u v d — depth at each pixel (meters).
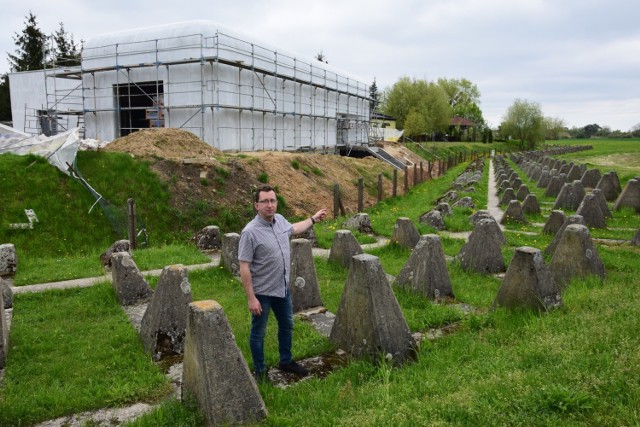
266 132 27.28
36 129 31.55
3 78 51.38
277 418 4.01
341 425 3.68
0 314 5.58
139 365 5.36
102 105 25.58
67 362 5.47
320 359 5.43
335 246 9.51
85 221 13.25
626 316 5.40
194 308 4.18
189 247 11.80
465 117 94.19
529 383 3.99
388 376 4.68
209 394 3.98
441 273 7.64
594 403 3.63
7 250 9.49
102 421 4.35
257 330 4.70
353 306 5.46
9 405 4.50
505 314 6.35
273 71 27.64
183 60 22.69
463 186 25.45
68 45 57.66
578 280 7.82
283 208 17.06
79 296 7.92
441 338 5.88
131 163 15.50
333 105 36.22
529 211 16.73
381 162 33.19
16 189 13.26
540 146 89.00
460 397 3.86
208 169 16.48
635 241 11.05
